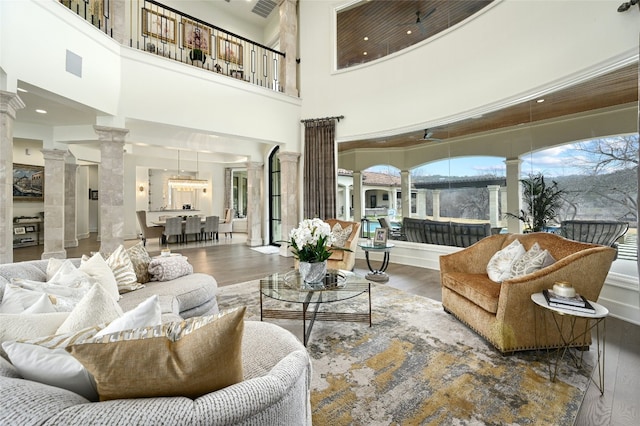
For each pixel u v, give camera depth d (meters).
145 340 0.81
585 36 3.01
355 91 5.84
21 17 3.04
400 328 2.63
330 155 6.05
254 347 1.36
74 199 7.53
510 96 3.80
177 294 2.37
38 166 7.88
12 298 1.36
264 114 5.94
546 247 2.53
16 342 0.87
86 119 5.24
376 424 1.49
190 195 11.25
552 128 4.05
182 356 0.79
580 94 3.44
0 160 2.88
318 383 1.84
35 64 3.19
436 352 2.20
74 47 3.64
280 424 0.85
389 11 5.83
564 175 3.92
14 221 7.34
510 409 1.59
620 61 2.72
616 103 3.42
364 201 6.12
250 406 0.76
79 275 1.88
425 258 5.25
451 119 4.56
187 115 4.94
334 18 6.15
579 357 2.12
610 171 3.47
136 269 2.61
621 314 2.87
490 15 4.04
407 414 1.56
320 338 2.46
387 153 5.89
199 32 7.54
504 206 4.59
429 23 5.43
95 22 4.82
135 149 8.26
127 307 2.02
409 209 5.64
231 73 7.34
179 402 0.74
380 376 1.91
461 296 2.66
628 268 3.12
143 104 4.52
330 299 2.43
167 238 8.58
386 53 5.98
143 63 4.52
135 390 0.78
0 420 0.64
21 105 3.11
